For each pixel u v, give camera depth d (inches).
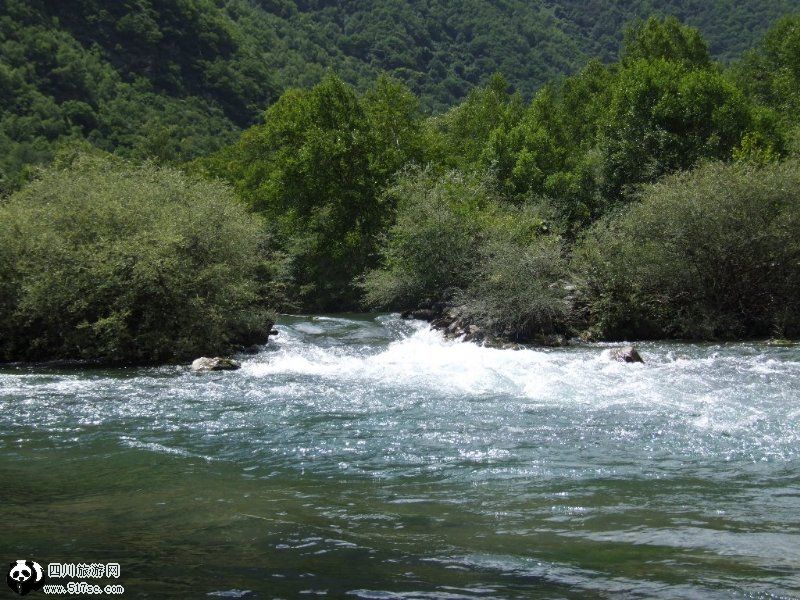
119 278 765.9
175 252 805.2
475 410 476.7
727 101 1419.8
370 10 7263.8
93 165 999.6
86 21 4724.4
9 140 3535.9
